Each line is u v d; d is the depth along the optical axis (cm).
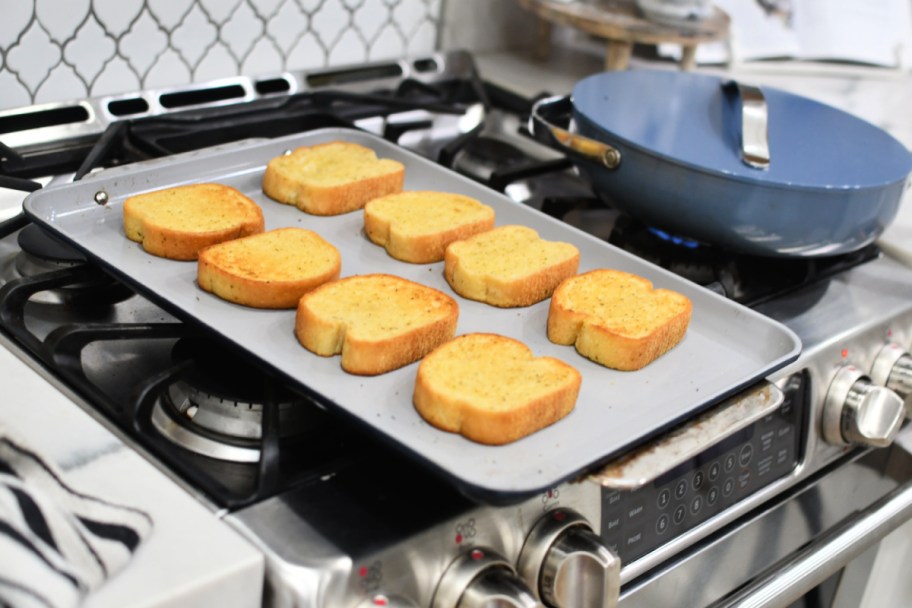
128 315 82
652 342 75
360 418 61
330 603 56
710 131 94
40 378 66
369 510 61
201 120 109
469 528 62
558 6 134
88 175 90
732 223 87
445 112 115
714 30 131
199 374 71
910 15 166
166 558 53
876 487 99
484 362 70
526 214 94
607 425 68
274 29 121
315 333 72
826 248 88
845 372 87
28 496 55
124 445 61
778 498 87
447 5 139
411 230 87
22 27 102
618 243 99
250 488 64
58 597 49
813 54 162
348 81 128
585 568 65
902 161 91
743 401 72
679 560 78
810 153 91
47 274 77
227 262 79
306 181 92
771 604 85
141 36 111
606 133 91
